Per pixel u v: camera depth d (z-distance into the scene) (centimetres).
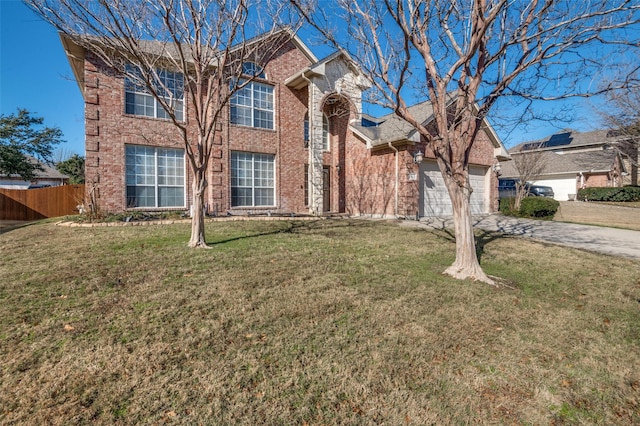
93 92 1115
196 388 250
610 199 2377
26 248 677
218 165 1306
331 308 400
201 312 378
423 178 1392
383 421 226
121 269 533
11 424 212
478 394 258
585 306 455
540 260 696
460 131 565
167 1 648
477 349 323
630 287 538
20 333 322
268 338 326
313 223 1163
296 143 1521
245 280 494
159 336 322
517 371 290
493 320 388
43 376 258
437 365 293
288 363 286
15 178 2770
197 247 700
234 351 301
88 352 291
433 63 545
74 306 386
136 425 213
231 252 664
